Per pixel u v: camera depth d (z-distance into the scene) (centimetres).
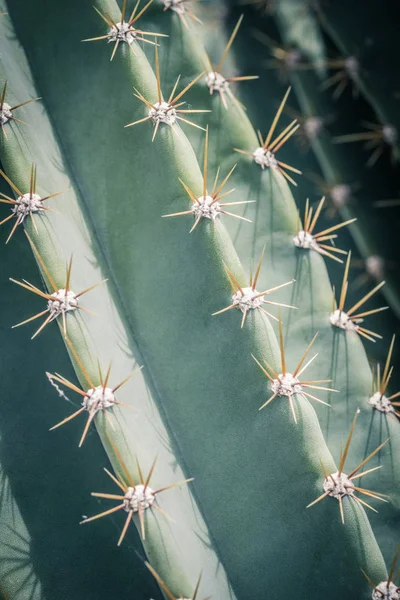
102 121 40
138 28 42
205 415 39
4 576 39
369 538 38
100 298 39
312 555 38
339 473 38
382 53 46
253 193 42
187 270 39
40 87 41
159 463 38
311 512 38
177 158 39
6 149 38
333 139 47
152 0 42
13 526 39
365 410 42
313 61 48
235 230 42
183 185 38
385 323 46
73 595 39
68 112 41
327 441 41
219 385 39
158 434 39
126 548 40
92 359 37
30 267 40
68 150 41
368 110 48
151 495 37
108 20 40
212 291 39
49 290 38
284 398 38
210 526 39
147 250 39
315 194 48
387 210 47
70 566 39
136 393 39
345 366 42
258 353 38
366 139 48
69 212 40
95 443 40
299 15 48
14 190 38
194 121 42
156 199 39
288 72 48
